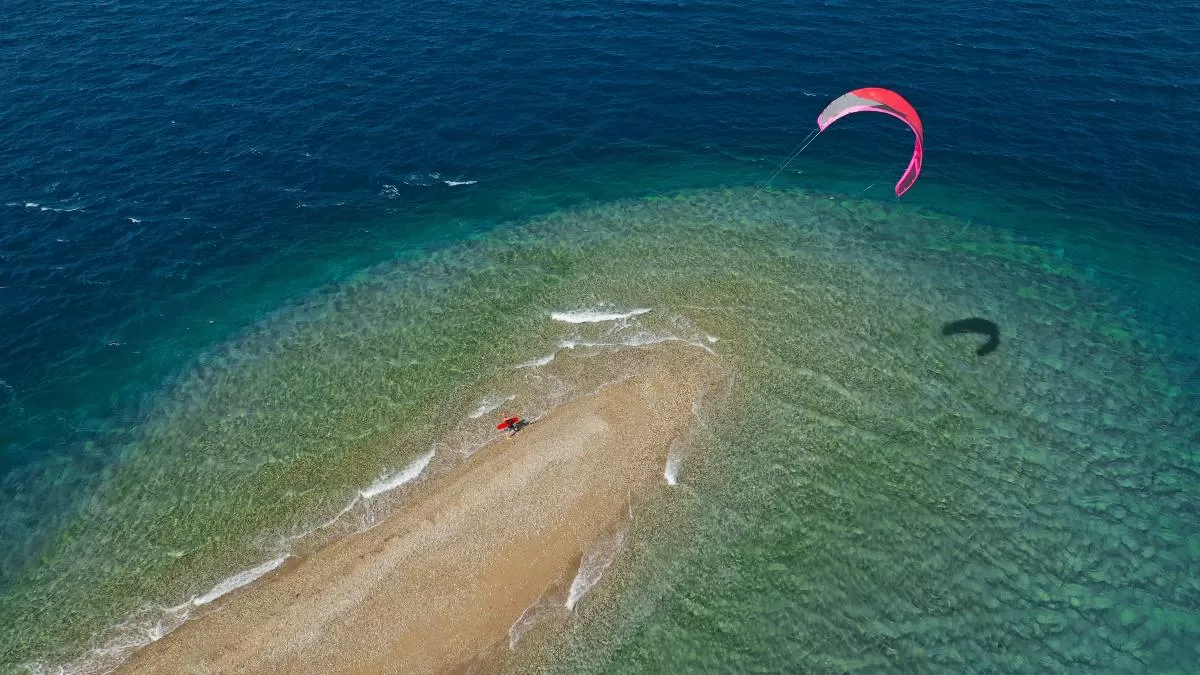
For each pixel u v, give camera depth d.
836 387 36.50
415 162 54.00
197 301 43.31
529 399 36.34
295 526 31.12
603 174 53.41
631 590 28.41
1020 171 51.84
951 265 44.72
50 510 32.44
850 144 55.53
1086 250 45.69
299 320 42.12
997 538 30.11
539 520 30.64
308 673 26.19
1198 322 40.59
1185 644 26.83
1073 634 27.16
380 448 34.34
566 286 43.94
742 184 52.22
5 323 41.28
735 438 33.94
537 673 26.23
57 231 46.75
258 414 36.53
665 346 39.12
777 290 42.88
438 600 28.02
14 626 28.17
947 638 27.08
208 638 27.28
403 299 43.41
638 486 31.94
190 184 50.91
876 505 31.27
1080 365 37.81
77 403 37.41
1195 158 51.72
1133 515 30.92
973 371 37.41
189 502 32.47
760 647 26.86
